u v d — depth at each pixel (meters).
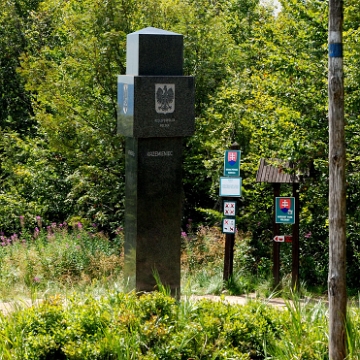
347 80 16.05
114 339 9.52
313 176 17.86
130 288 12.80
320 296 16.69
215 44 21.89
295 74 16.69
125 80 12.62
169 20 21.62
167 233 12.80
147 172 12.61
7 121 26.41
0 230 22.62
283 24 18.58
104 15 21.00
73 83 21.33
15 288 15.73
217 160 20.58
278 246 16.50
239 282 16.27
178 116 12.59
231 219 16.27
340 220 8.91
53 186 23.14
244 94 19.92
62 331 9.88
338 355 9.02
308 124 16.58
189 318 10.28
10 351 9.65
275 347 9.78
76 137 21.45
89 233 20.45
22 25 26.80
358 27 16.28
